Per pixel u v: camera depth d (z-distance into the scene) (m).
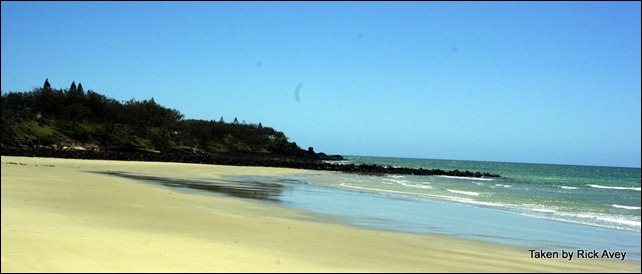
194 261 9.64
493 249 13.62
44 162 56.66
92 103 119.56
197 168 64.88
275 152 159.50
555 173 115.94
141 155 89.81
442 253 12.48
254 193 29.94
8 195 19.27
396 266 10.46
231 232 13.68
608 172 139.88
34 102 110.38
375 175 75.25
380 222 18.58
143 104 130.38
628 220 22.11
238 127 158.38
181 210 18.33
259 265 9.63
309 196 29.56
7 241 10.40
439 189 42.56
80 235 11.65
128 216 15.67
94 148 102.19
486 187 49.84
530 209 26.08
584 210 26.48
